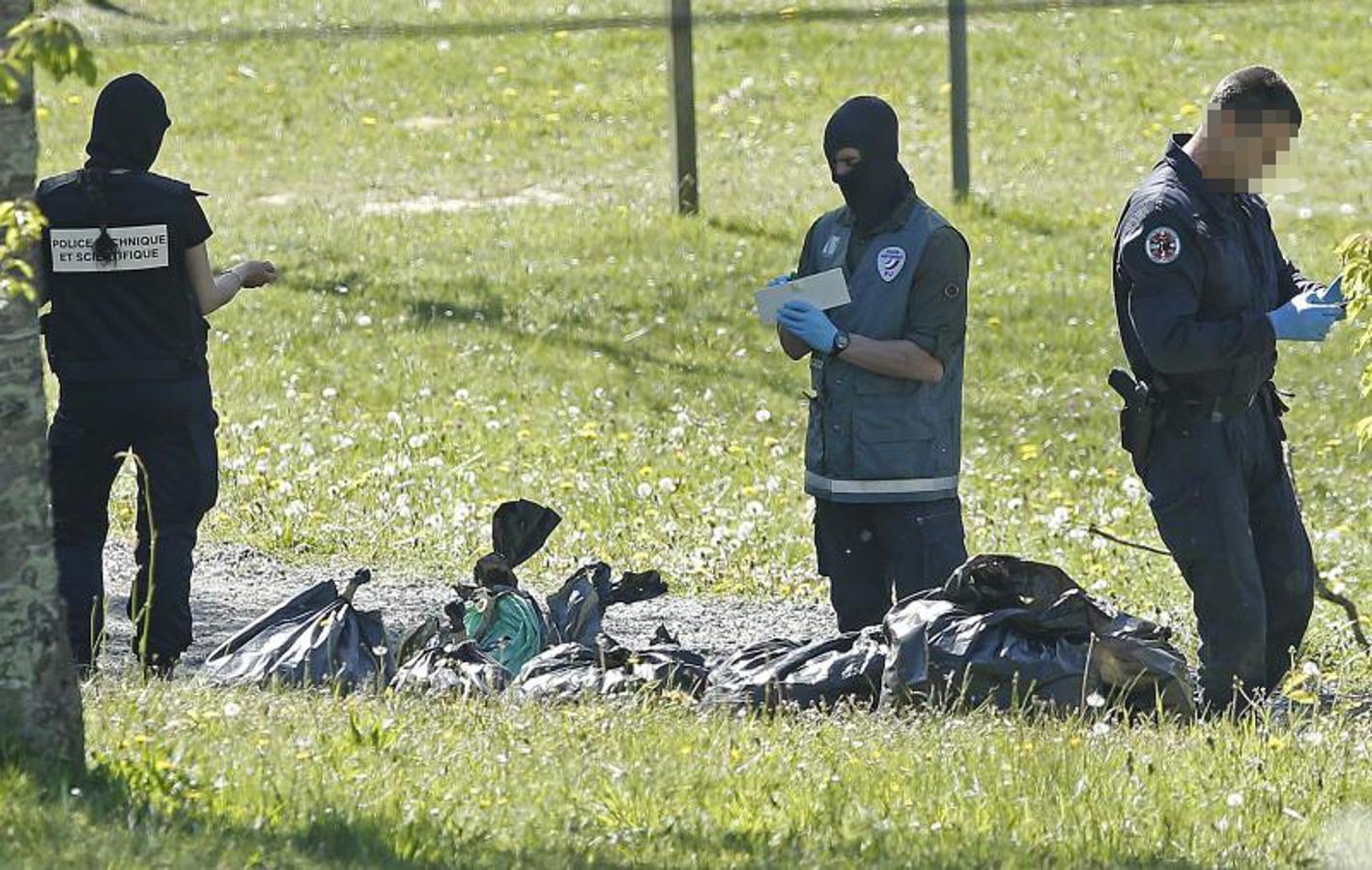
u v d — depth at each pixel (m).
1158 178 24.98
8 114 19.14
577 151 93.12
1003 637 25.83
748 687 26.25
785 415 58.88
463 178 88.62
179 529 27.95
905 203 27.81
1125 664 25.70
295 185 87.69
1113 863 18.69
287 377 60.09
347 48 106.56
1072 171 89.19
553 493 45.53
